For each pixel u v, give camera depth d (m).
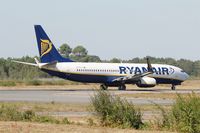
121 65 170.75
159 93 147.38
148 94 141.00
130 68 171.25
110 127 60.62
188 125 56.50
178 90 177.38
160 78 175.38
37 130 51.00
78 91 157.12
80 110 89.00
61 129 52.72
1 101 109.62
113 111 63.22
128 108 63.16
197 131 56.25
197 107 57.28
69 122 65.38
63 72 162.75
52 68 161.62
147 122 64.94
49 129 52.31
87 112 85.69
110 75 168.38
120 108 63.09
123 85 171.88
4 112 70.44
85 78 165.75
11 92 147.00
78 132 50.75
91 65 166.12
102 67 167.50
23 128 52.41
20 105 96.31
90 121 65.00
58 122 64.94
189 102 58.25
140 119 62.34
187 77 181.38
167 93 147.88
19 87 187.12
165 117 61.03
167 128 59.00
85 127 57.22
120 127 60.22
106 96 65.50
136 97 128.38
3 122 60.16
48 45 161.00
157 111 88.19
